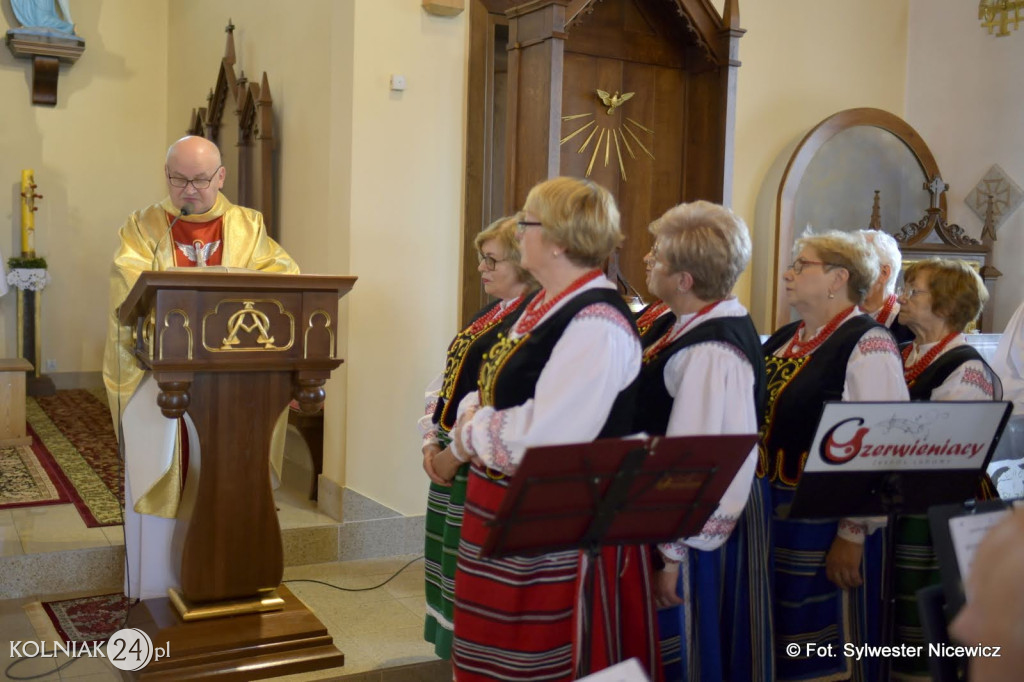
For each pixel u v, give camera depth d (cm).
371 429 445
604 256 217
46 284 798
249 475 316
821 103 560
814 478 217
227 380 311
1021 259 540
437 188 454
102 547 388
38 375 804
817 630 265
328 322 313
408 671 322
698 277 230
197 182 397
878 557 273
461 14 454
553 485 182
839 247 262
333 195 457
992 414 224
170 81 862
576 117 448
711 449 190
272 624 317
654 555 238
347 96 439
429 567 299
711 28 454
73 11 832
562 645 217
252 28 639
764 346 296
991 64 548
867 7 571
